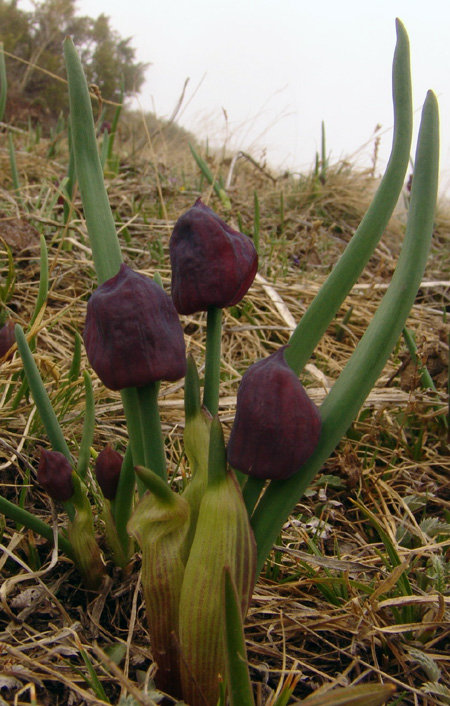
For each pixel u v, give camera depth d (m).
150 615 0.12
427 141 0.11
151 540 0.11
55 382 0.22
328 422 0.11
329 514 0.20
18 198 0.40
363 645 0.15
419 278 0.11
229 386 0.28
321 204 0.57
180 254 0.12
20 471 0.19
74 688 0.12
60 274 0.33
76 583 0.16
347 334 0.35
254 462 0.10
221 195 0.47
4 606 0.14
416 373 0.24
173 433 0.24
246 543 0.10
